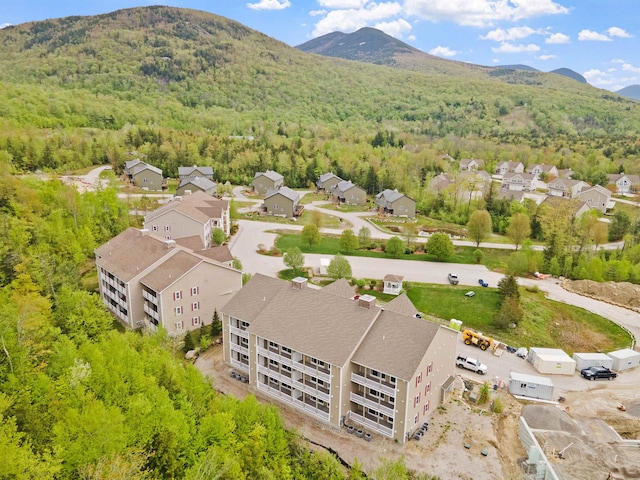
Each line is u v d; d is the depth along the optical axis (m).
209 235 86.31
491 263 85.12
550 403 46.66
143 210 104.38
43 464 24.27
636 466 37.59
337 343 41.34
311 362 42.62
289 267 77.31
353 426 41.25
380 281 71.88
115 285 58.50
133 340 43.59
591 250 86.69
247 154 163.50
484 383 47.25
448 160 179.88
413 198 128.88
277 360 43.91
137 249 60.53
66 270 57.25
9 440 24.72
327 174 153.50
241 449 32.75
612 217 123.50
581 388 49.81
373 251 88.50
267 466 32.53
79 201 79.56
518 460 38.44
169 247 57.91
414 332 41.06
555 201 112.12
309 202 136.12
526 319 63.44
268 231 100.38
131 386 34.66
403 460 33.94
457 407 44.56
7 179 74.69
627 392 49.31
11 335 35.66
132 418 30.88
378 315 43.16
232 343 49.31
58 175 130.00
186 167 146.62
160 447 30.25
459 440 40.00
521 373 50.97
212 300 57.22
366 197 142.50
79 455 27.12
